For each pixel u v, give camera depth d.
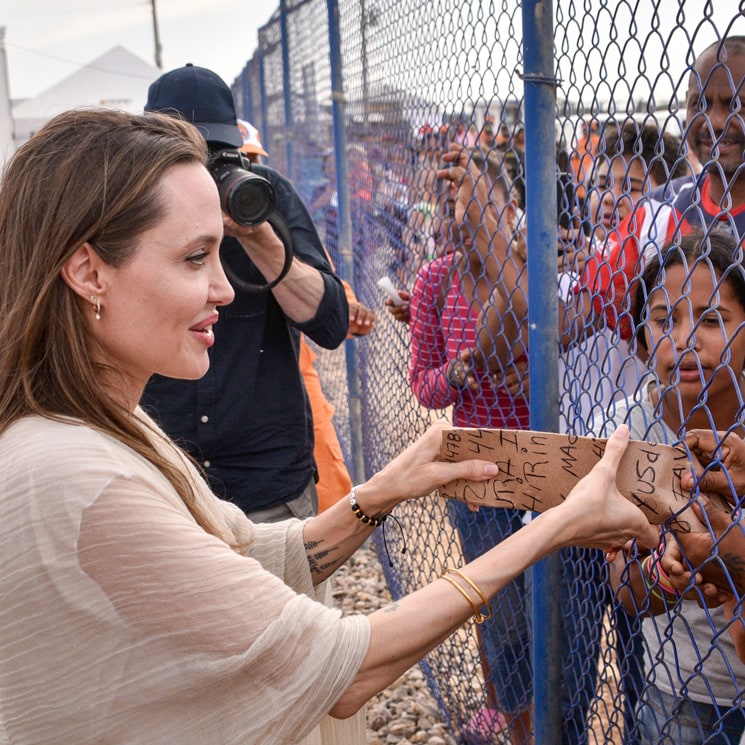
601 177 1.86
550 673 1.93
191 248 1.27
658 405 1.46
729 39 1.53
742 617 1.32
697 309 1.41
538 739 1.97
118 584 1.17
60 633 1.18
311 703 1.19
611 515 1.30
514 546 1.28
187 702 1.19
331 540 1.66
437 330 2.70
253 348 2.48
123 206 1.22
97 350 1.31
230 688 1.19
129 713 1.19
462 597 1.25
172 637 1.18
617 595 1.69
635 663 1.85
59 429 1.24
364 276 4.24
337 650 1.20
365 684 1.23
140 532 1.17
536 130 1.72
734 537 1.29
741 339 1.41
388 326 3.62
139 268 1.25
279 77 8.06
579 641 2.04
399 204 3.18
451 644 2.94
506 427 2.25
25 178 1.27
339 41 4.44
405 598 1.27
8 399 1.28
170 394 2.46
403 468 1.57
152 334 1.29
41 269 1.24
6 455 1.23
